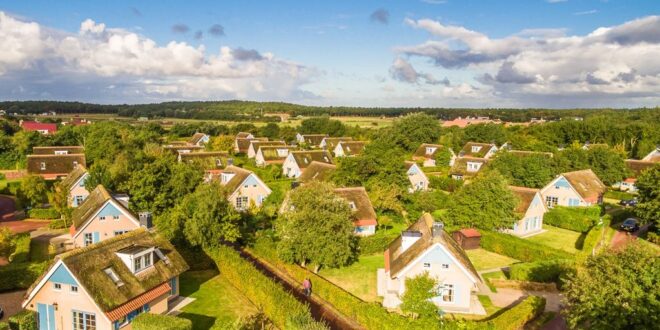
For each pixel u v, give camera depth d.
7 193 87.19
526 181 84.69
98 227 53.06
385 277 47.56
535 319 37.31
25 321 32.81
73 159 92.12
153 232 41.66
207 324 36.84
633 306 26.11
